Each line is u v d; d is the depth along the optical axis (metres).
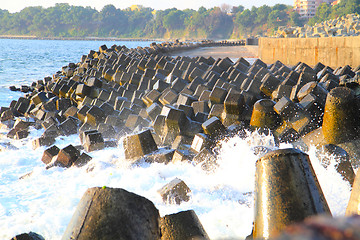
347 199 7.83
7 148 15.47
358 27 44.06
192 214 5.68
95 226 3.57
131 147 12.59
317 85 14.18
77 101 25.72
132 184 10.69
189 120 15.16
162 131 15.45
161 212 8.59
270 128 13.59
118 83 28.28
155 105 17.98
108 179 11.14
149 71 26.62
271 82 18.00
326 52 34.53
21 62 93.12
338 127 10.94
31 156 14.66
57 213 8.74
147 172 11.38
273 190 4.27
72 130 18.81
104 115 18.97
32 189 10.64
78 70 39.38
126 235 3.54
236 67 25.95
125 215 3.59
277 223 4.20
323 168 9.27
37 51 158.25
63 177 11.67
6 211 8.96
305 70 21.66
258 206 4.40
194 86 21.52
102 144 15.18
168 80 24.81
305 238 0.73
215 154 11.72
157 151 12.85
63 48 196.25
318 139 11.55
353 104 10.87
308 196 4.19
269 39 46.09
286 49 41.47
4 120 23.08
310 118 13.09
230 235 7.31
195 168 11.35
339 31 43.41
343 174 8.95
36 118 22.48
